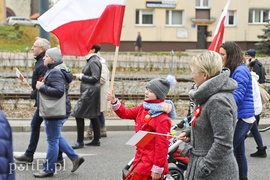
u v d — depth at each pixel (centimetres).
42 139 1020
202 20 4425
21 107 1329
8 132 289
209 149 425
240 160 637
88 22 706
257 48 3959
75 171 789
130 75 2052
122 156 904
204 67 423
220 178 422
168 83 530
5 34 4481
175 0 4400
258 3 4475
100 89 948
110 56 2592
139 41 4153
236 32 4475
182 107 1389
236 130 626
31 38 4541
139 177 529
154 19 4400
